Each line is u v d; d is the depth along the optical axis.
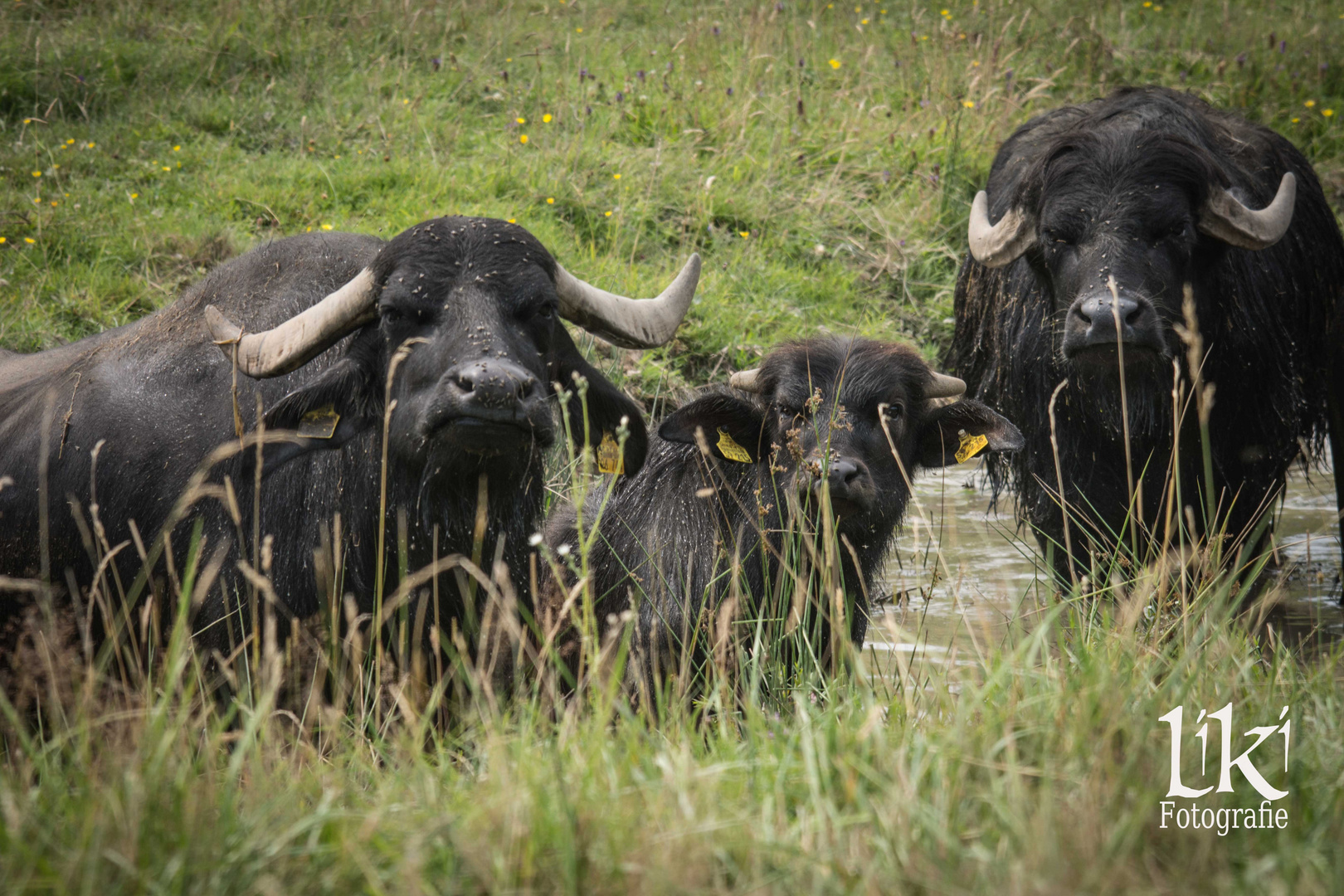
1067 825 6.91
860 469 11.80
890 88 35.16
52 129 28.78
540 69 33.12
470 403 9.62
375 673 11.05
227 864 6.78
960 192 30.30
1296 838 7.03
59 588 11.88
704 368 23.53
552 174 28.05
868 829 7.35
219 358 12.05
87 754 8.00
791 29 38.00
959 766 7.55
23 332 21.12
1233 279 15.42
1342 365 16.62
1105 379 14.08
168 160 27.77
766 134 32.00
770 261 27.39
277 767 8.70
